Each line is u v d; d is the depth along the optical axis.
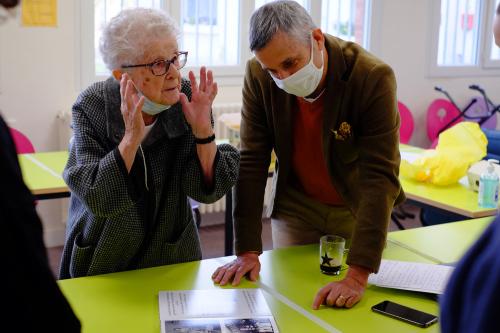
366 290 1.70
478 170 2.87
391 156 1.74
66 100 3.99
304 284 1.74
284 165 1.98
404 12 5.27
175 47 1.60
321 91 1.80
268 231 4.59
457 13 5.64
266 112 1.92
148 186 1.70
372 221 1.68
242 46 4.54
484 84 5.91
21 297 0.80
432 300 1.65
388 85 1.74
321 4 4.79
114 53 1.58
